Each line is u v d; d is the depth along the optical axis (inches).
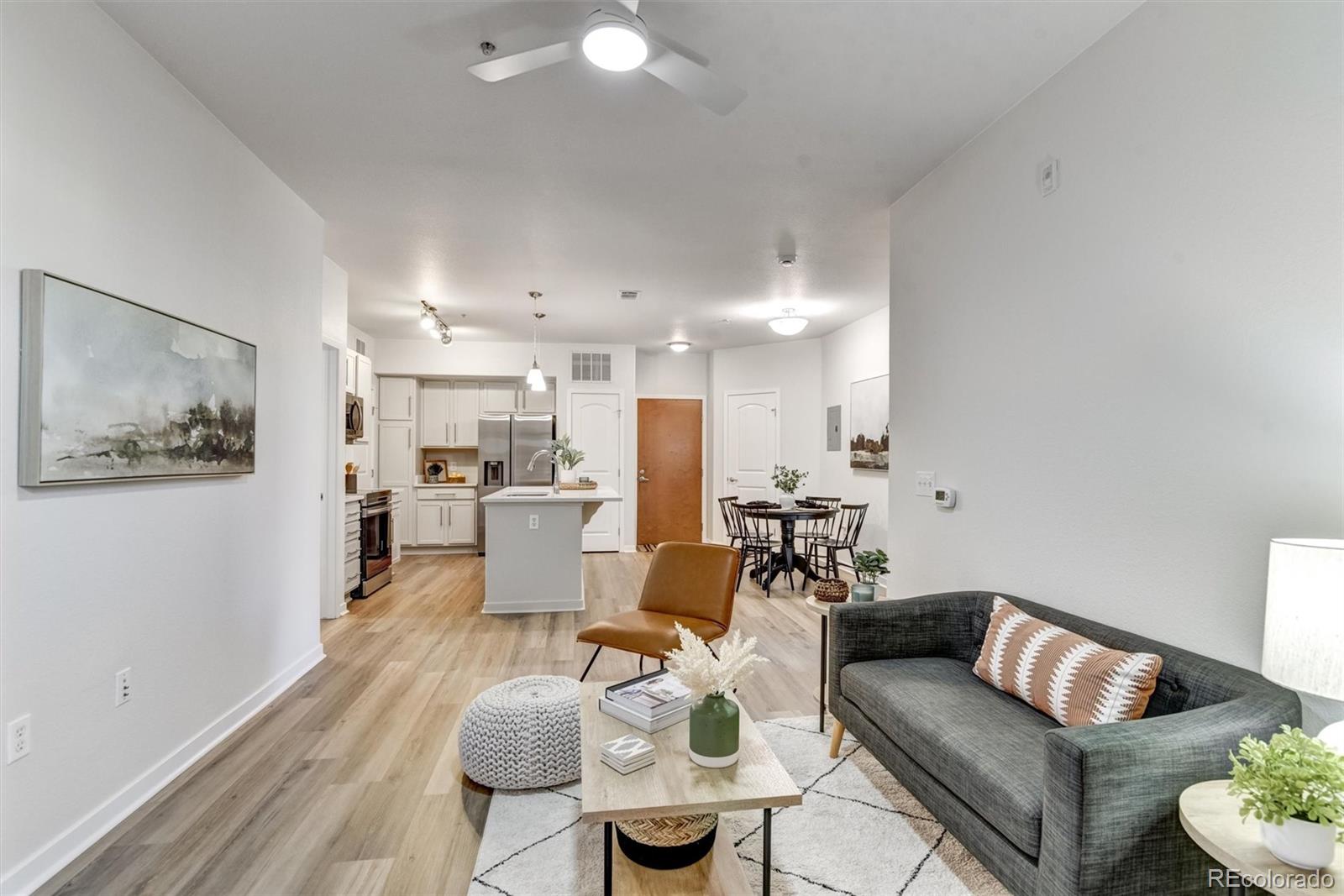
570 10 78.1
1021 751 67.9
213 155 102.2
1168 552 73.5
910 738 77.7
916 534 126.3
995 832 64.0
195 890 69.4
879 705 85.6
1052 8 77.8
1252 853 44.4
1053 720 74.9
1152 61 75.4
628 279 195.9
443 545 304.5
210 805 86.0
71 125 74.1
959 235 113.2
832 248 166.1
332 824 82.1
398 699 124.2
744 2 76.6
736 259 175.5
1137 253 77.4
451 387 315.9
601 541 316.8
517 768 89.3
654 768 66.3
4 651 66.0
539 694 97.5
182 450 92.8
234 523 109.5
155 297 88.4
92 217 77.2
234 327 109.0
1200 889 55.1
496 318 254.2
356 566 208.7
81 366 73.9
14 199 66.8
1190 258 70.9
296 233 132.2
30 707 68.9
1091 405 84.2
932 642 99.4
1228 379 67.0
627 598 216.1
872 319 244.5
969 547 110.0
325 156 115.9
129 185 83.2
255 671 117.5
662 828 68.4
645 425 342.0
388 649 156.4
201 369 97.5
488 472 303.7
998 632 86.4
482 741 90.2
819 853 76.7
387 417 301.6
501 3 76.9
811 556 251.8
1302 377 60.4
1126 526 79.0
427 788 91.1
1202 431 69.7
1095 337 83.5
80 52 75.1
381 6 77.3
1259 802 44.3
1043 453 92.7
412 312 239.1
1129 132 78.5
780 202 136.6
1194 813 49.4
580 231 154.3
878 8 77.9
